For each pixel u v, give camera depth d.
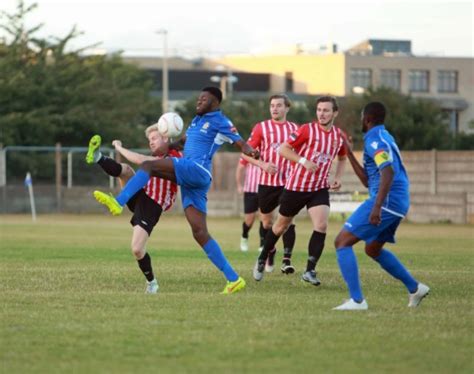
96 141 30.39
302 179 32.88
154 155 30.88
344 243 25.67
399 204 25.39
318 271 37.72
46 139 125.44
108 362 19.09
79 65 135.88
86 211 107.75
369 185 25.86
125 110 137.75
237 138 29.52
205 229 29.58
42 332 22.00
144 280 33.22
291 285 32.53
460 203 88.69
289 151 32.25
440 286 31.91
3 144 121.38
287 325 23.00
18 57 131.00
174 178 28.80
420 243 58.91
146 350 20.14
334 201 89.50
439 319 24.11
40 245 54.19
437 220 90.62
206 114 29.45
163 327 22.67
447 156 90.56
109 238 62.25
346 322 23.50
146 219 29.62
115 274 35.16
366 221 25.34
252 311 25.22
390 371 18.50
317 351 20.14
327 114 32.72
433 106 137.00
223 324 23.12
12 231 71.31
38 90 127.19
